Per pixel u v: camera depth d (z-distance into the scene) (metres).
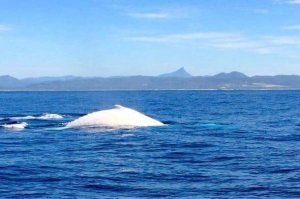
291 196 27.69
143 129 68.31
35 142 54.22
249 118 95.06
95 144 52.22
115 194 28.30
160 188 29.83
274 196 27.75
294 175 33.78
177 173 34.75
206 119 91.38
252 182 31.47
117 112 73.94
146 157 42.75
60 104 177.12
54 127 71.25
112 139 56.94
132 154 44.66
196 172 35.16
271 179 32.41
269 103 178.88
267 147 49.59
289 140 56.28
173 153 45.28
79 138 58.03
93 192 28.80
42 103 186.00
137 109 130.88
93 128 69.00
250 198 27.28
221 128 71.50
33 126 72.94
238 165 38.25
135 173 34.75
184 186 30.38
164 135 61.28
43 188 29.69
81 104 177.88
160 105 161.38
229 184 30.91
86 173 34.66
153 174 34.38
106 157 42.69
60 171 35.38
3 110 129.12
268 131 67.56
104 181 31.83
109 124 71.12
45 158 42.00
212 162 39.81
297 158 41.75
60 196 27.70
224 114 108.19
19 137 59.38
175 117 97.00
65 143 53.25
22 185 30.50
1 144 52.47
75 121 73.56
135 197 27.56
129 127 70.00
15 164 38.47
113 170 35.94
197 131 66.75
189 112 116.25
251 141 55.09
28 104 174.88
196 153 45.22
